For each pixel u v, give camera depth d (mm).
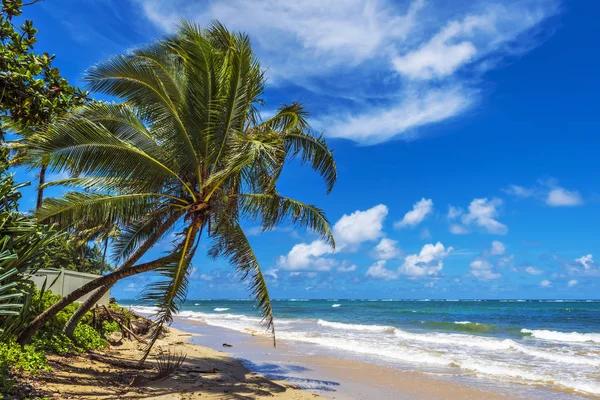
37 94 5484
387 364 13086
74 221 8109
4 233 5984
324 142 10422
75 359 9102
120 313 14016
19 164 7582
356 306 81500
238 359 13727
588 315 45125
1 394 5391
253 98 9945
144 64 8375
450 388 9875
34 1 5434
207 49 8297
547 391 9633
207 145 8719
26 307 6809
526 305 85125
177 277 8406
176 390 7945
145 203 8609
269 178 10305
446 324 30703
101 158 7891
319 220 10445
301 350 16266
